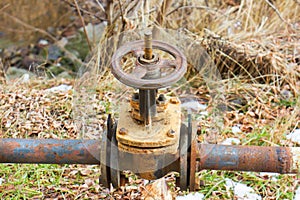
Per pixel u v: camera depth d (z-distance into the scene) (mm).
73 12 4945
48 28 4902
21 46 4719
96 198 2383
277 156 1735
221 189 2441
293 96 2977
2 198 2369
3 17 4785
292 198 2416
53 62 4258
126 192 2393
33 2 4820
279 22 3488
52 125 2711
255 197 2412
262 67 3061
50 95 2912
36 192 2391
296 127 2809
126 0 3152
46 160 1774
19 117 2744
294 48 3174
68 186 2434
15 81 3102
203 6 3385
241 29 3506
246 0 3557
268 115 2850
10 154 1764
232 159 1735
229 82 2996
